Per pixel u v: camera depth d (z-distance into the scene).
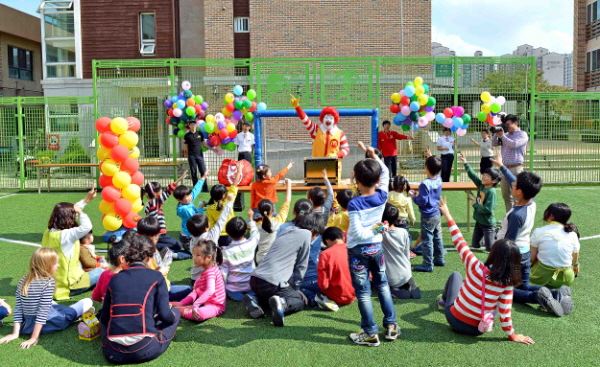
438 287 5.83
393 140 12.72
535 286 5.27
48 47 19.23
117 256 4.39
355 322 4.89
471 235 8.39
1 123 16.03
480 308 4.34
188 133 13.06
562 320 4.88
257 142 9.26
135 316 4.04
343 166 16.61
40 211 11.05
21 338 4.58
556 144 15.15
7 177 16.05
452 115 9.95
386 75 16.50
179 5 19.67
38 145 15.78
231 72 17.48
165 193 7.64
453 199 11.58
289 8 18.91
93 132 15.27
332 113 9.08
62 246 5.56
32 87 29.08
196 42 19.77
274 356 4.21
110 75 15.07
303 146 16.39
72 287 5.63
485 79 14.38
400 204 6.95
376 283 4.44
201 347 4.39
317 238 5.62
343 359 4.14
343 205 6.50
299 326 4.81
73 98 14.55
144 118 14.80
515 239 5.22
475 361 4.08
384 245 5.45
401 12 18.89
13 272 6.57
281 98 13.35
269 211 5.86
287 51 18.95
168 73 15.70
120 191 6.86
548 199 11.55
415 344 4.39
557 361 4.07
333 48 18.97
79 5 18.88
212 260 5.11
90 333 4.52
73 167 14.91
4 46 26.84
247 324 4.87
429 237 6.41
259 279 5.07
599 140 15.09
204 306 4.95
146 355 4.07
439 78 14.43
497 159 6.60
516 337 4.41
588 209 10.34
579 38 29.17
